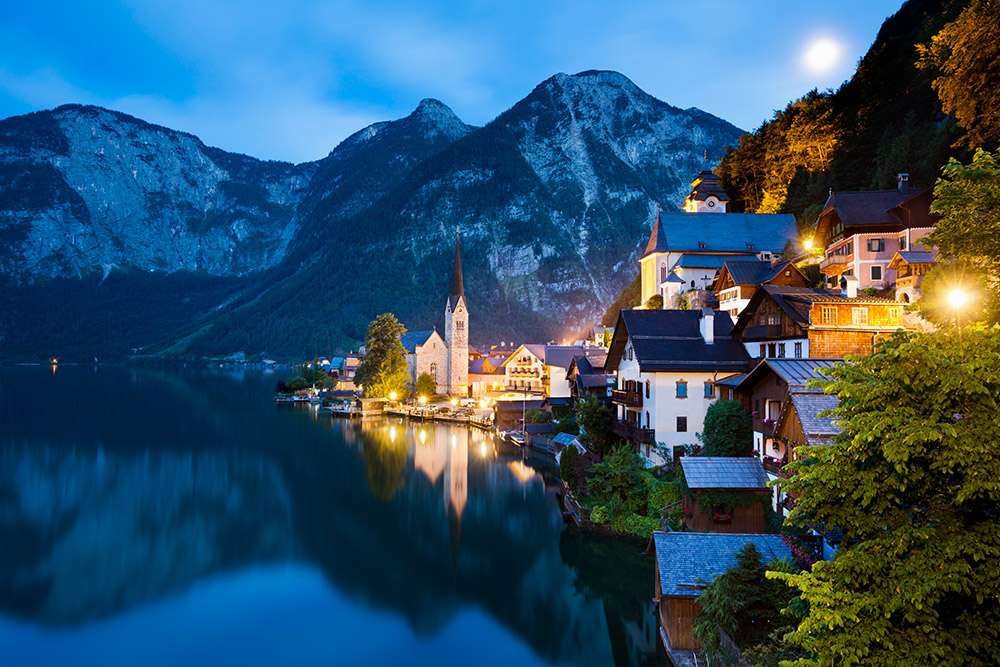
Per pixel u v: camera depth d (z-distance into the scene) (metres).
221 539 58.75
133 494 72.94
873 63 111.75
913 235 66.69
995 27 46.16
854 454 15.93
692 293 96.88
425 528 61.28
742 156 137.62
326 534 60.12
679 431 56.62
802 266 81.69
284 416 141.25
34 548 55.81
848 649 14.63
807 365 42.38
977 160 21.52
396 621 42.22
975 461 14.07
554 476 79.88
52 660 37.12
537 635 39.72
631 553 48.00
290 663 36.91
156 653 37.97
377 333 156.88
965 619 14.61
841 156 102.75
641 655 35.81
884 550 15.36
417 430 123.12
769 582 27.62
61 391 189.12
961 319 21.09
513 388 162.25
